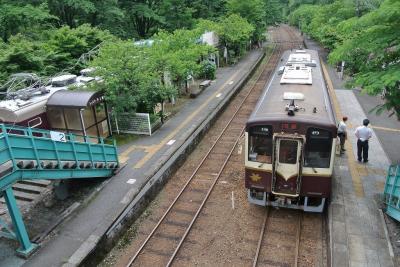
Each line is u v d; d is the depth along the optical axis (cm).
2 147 911
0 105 1488
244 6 4622
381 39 993
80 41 2452
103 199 1259
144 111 1898
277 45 5616
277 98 1225
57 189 1304
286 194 1069
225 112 2314
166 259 1016
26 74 1775
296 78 1427
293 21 8475
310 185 1062
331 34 3138
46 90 1669
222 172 1501
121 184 1352
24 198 1318
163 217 1199
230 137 1888
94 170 1323
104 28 3269
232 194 1252
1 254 1017
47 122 1593
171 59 2053
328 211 1109
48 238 1070
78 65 2312
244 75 3186
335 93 2408
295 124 1012
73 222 1138
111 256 1053
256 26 4938
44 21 2783
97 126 1708
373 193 1187
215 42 3647
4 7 2427
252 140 1081
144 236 1131
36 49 2248
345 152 1495
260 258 996
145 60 1862
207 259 1005
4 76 1878
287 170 1052
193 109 2239
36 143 1038
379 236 983
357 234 993
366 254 918
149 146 1684
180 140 1731
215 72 3247
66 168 1166
